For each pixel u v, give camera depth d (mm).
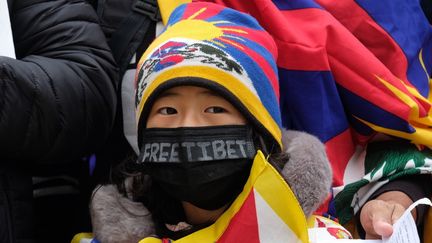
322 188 1190
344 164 1531
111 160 1481
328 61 1516
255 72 1184
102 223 1217
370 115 1512
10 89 1199
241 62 1172
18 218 1215
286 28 1502
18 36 1371
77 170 1499
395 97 1495
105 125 1354
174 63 1143
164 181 1147
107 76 1354
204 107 1144
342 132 1525
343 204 1477
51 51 1352
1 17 1287
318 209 1311
